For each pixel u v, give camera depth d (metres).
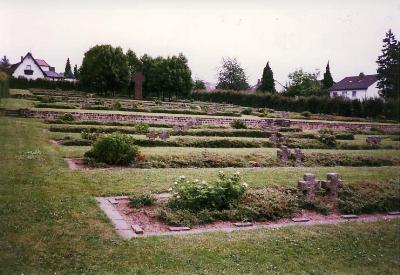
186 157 16.03
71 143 18.61
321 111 54.94
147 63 65.12
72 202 9.68
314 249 8.41
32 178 11.46
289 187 12.04
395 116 47.69
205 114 38.84
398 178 14.82
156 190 11.38
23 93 51.06
